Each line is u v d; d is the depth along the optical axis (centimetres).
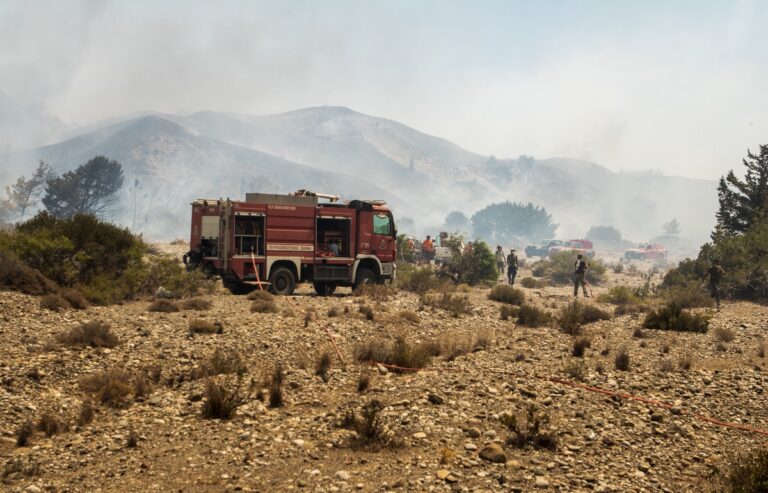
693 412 965
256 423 867
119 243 2011
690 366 1306
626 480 686
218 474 679
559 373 1197
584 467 720
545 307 2472
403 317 1827
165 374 1109
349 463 710
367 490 633
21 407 895
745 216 3331
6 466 701
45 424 832
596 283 4088
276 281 2191
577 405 964
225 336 1396
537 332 1780
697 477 712
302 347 1362
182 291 2047
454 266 3294
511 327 1878
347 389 1070
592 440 808
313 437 802
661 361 1357
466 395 988
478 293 2794
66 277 1825
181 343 1302
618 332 1803
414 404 931
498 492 632
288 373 1149
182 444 781
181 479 667
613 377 1170
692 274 3011
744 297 2833
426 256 3991
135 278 1959
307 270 2250
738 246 2923
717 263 2559
